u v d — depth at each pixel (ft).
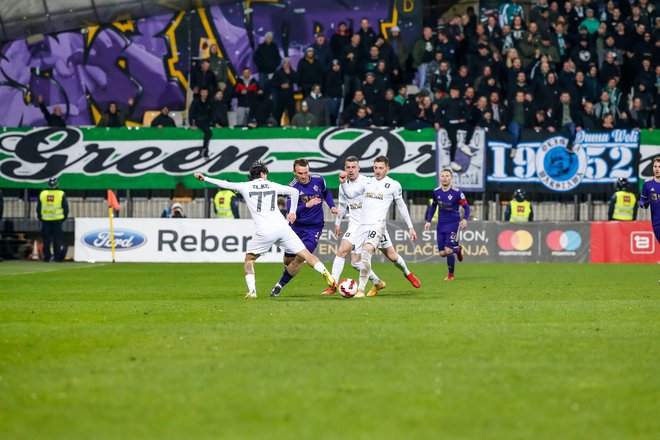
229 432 58.18
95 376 75.15
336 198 278.05
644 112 283.38
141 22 302.04
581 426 59.77
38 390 70.03
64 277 204.64
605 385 71.72
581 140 277.23
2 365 80.43
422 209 282.77
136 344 91.71
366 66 284.20
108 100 302.04
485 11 306.55
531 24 291.58
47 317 117.08
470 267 248.93
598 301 139.03
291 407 64.49
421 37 304.09
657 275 212.23
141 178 282.36
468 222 277.03
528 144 276.82
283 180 279.49
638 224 273.75
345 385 71.41
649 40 289.53
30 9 296.51
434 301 138.10
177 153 280.92
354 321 110.22
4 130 283.59
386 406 64.80
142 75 302.04
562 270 233.14
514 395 68.23
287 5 306.35
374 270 234.17
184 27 303.07
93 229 275.80
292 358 82.99
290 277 148.36
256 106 280.72
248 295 145.89
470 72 283.38
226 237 272.92
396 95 287.07
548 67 279.69
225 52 304.91
